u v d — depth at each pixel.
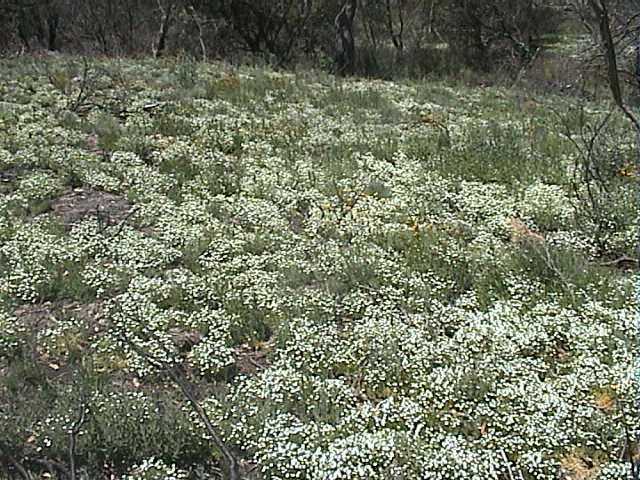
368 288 8.90
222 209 11.02
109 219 10.60
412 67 32.59
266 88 20.00
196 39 30.91
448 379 6.96
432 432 6.50
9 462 6.00
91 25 31.92
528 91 25.92
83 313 8.36
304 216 11.23
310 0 30.73
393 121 17.30
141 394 6.80
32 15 32.16
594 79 28.83
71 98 16.67
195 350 7.52
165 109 16.58
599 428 6.43
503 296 8.84
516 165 13.54
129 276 8.97
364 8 36.88
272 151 14.20
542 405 6.58
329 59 30.41
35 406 6.68
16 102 16.16
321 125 16.23
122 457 6.18
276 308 8.32
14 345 7.54
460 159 13.76
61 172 12.05
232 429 6.39
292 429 6.31
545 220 11.11
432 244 10.02
